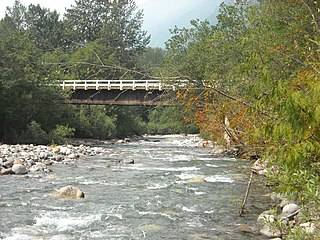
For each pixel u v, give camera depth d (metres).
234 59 19.89
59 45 77.56
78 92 39.69
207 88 7.45
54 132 36.38
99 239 9.69
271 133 4.82
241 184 16.59
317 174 5.39
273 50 6.14
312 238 5.86
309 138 4.57
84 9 71.31
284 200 11.98
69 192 14.30
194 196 14.48
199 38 33.44
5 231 10.20
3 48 34.94
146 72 7.95
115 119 53.75
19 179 17.30
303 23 8.80
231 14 24.02
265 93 5.23
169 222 11.18
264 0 13.10
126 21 66.56
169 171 20.62
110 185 16.61
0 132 35.78
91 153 28.56
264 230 9.65
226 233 10.02
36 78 35.47
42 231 10.27
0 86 33.28
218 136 10.09
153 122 66.12
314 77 4.88
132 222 11.21
